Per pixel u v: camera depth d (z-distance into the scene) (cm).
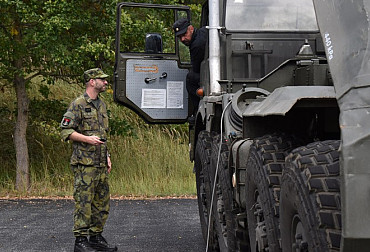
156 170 1501
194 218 993
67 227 916
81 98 727
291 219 368
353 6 320
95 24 1361
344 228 276
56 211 1088
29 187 1402
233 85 654
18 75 1416
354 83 294
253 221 468
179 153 1575
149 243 790
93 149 720
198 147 704
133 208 1122
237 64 688
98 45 1307
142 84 861
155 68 865
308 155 350
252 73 689
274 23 702
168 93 868
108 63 1462
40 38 1273
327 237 313
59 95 1750
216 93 654
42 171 1487
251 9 701
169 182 1438
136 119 1717
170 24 1477
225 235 605
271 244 416
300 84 587
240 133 549
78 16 1307
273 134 463
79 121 724
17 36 1387
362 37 306
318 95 379
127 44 1435
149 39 867
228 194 562
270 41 698
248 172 473
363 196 274
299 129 470
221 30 689
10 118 1628
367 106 285
